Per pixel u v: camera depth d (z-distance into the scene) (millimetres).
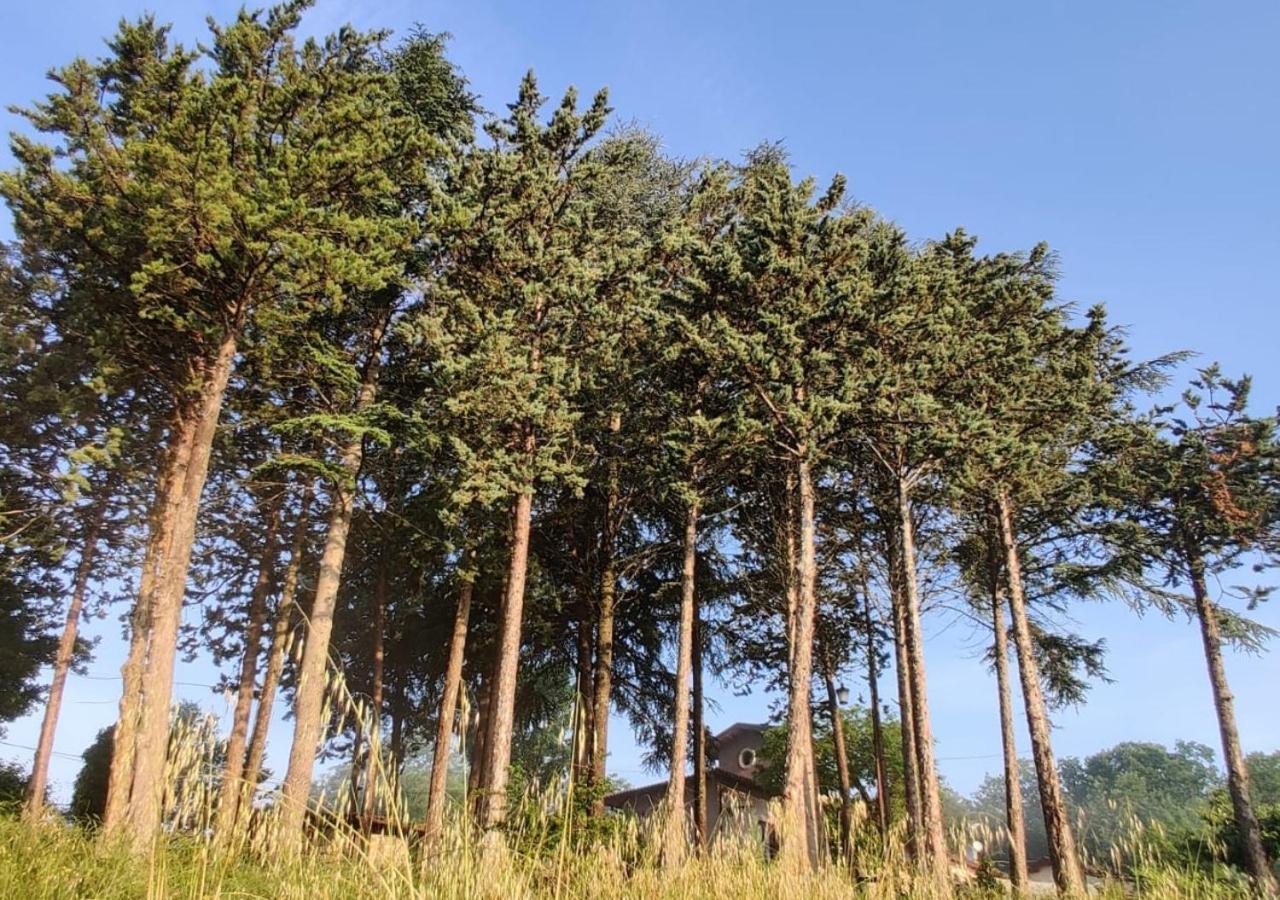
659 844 8375
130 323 16266
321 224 15047
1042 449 20219
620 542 24062
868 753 30109
